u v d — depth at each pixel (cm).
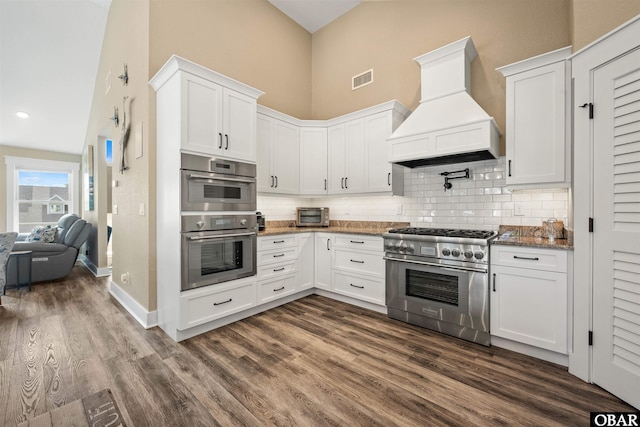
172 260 235
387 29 363
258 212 341
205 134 242
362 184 338
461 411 149
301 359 200
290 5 397
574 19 195
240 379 176
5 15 340
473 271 225
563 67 206
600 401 155
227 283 258
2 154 562
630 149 149
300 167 376
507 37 270
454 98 263
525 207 257
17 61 395
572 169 204
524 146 222
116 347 217
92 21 385
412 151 270
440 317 243
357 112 340
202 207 239
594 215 169
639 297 147
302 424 140
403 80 347
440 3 315
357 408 151
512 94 227
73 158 649
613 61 156
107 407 127
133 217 292
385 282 281
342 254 319
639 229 147
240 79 346
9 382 172
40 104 477
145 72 265
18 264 370
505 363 195
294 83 423
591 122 169
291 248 320
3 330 247
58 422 115
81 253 592
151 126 260
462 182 294
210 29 314
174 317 230
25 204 594
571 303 185
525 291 203
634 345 149
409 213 333
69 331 246
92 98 494
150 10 262
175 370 186
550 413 147
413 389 167
